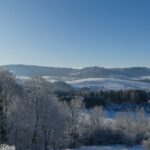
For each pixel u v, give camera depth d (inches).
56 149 2474.2
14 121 2315.5
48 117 2381.9
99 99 7140.8
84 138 4010.8
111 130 4298.7
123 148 3951.8
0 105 2390.5
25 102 2357.3
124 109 7278.5
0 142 2256.4
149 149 2970.0
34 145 2343.8
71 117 3693.4
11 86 2458.2
